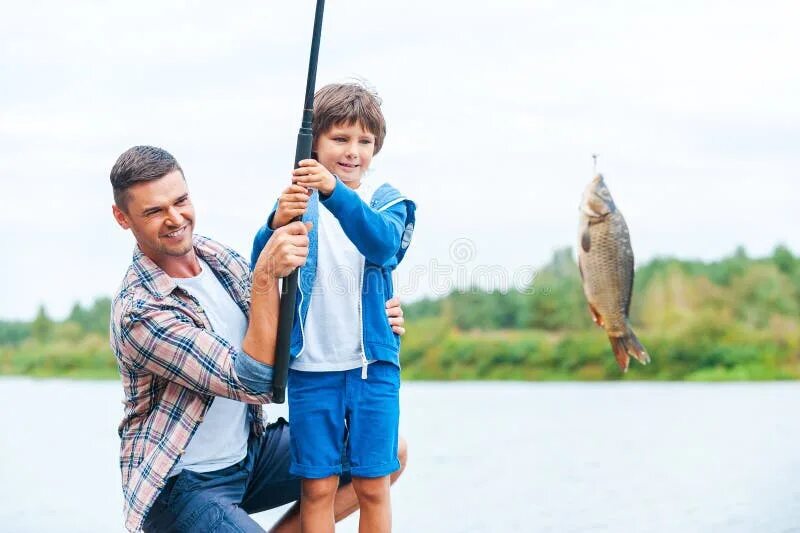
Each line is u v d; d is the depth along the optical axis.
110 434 7.96
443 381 18.62
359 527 2.80
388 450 2.76
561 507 4.76
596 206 2.85
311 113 2.52
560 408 9.98
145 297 2.65
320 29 2.48
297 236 2.50
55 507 4.96
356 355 2.76
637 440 7.15
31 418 9.41
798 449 6.57
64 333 22.06
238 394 2.56
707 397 11.45
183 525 2.63
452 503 4.89
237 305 2.83
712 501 4.86
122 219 2.72
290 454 2.89
